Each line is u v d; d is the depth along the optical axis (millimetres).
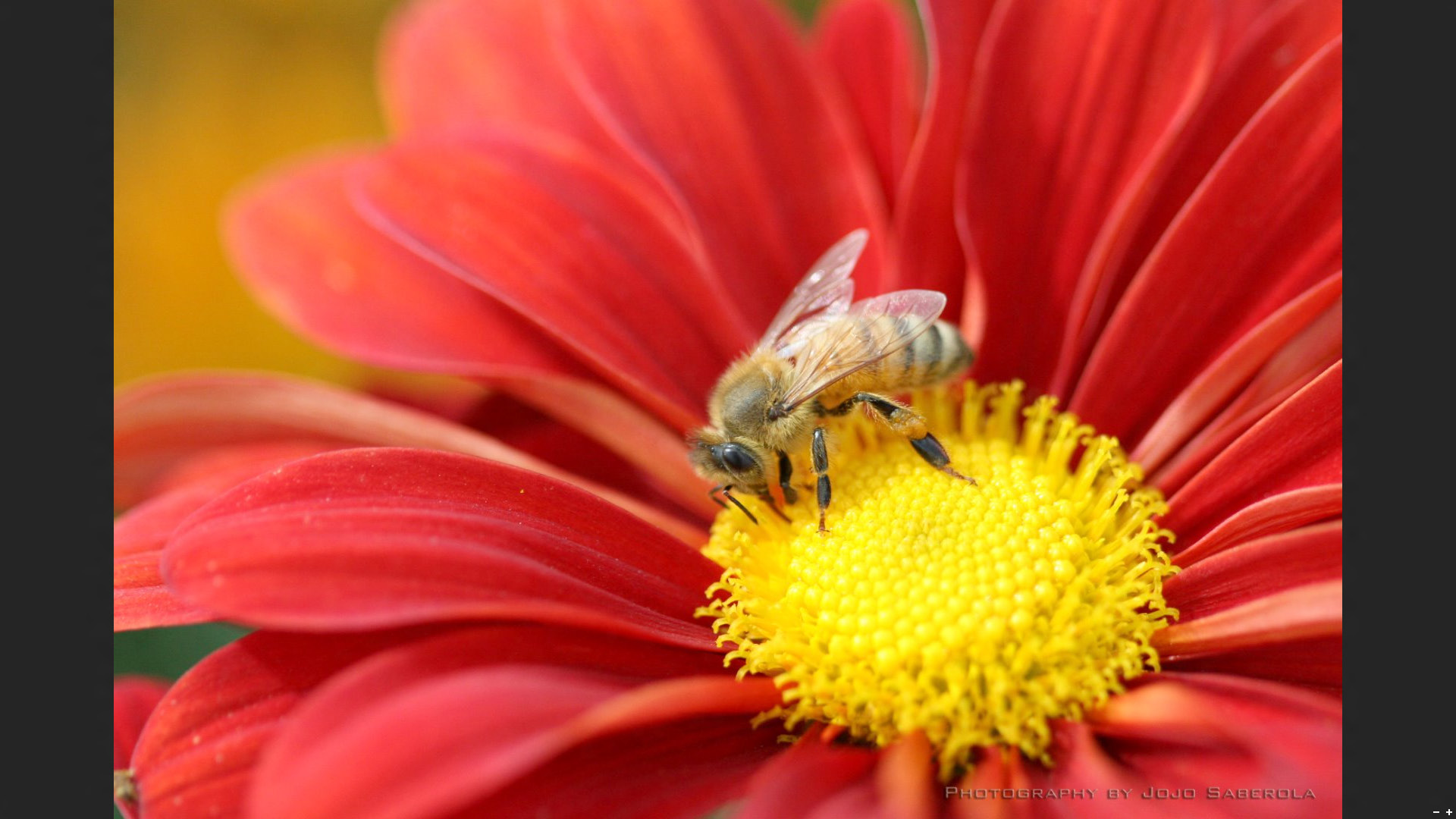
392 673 139
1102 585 151
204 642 167
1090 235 162
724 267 167
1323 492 147
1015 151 162
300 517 144
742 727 149
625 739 145
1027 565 151
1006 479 156
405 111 175
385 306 165
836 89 173
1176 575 150
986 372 163
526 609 142
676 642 150
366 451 149
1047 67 161
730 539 157
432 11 177
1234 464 153
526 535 148
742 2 169
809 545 154
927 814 142
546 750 134
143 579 150
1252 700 142
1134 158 161
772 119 168
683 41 168
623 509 152
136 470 165
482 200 164
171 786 144
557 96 175
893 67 172
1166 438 156
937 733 147
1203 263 157
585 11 168
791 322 163
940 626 150
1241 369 154
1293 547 146
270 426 165
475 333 164
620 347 163
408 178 164
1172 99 160
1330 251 155
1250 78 160
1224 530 150
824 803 140
